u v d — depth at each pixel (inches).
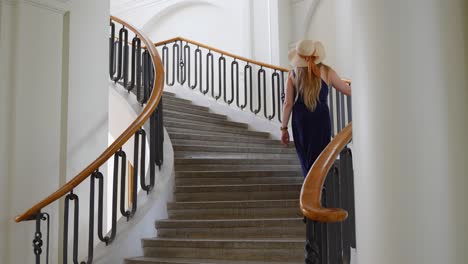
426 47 68.4
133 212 172.2
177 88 320.5
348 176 130.7
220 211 179.6
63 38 186.1
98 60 195.0
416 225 66.5
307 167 158.1
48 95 178.7
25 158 170.7
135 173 173.2
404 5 69.9
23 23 173.8
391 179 68.3
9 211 166.4
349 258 124.3
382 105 69.9
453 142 66.9
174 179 196.4
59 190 152.1
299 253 146.6
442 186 66.3
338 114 234.1
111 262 158.7
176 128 242.5
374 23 71.9
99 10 197.5
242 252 152.6
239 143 251.3
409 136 67.8
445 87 67.7
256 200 184.7
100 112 193.8
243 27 398.3
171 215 183.2
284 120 162.9
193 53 430.3
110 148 161.3
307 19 388.8
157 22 462.3
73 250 164.6
